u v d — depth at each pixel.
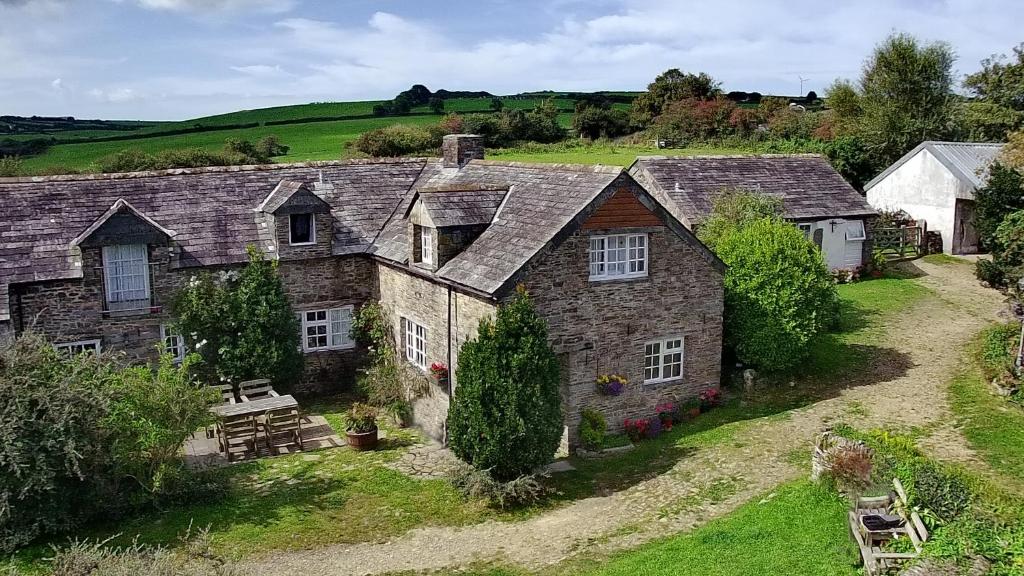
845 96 69.81
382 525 16.41
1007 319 27.80
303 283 25.28
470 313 19.92
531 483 17.08
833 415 20.38
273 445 21.05
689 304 21.67
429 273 21.50
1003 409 19.80
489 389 17.22
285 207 24.50
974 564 11.03
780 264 22.58
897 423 19.45
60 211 23.48
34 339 16.61
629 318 20.75
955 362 24.08
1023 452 17.14
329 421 23.31
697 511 15.87
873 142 59.19
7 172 54.06
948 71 62.56
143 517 16.92
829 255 35.69
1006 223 24.06
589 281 20.00
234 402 21.52
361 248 25.83
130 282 22.88
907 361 24.47
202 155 60.28
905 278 35.44
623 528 15.52
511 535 15.71
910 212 42.03
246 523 16.55
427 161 30.50
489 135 74.19
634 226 20.33
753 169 36.91
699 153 63.47
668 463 18.69
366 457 20.38
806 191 36.44
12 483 15.23
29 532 15.53
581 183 20.78
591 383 20.47
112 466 16.56
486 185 23.11
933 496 13.14
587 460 19.69
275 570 14.55
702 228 28.91
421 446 21.23
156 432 16.48
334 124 87.50
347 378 26.31
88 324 22.42
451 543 15.49
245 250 24.39
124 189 24.98
